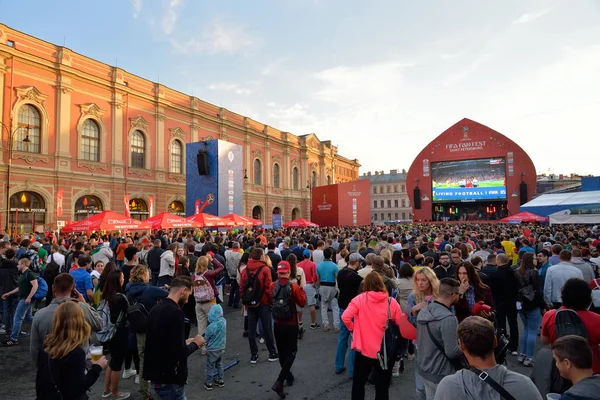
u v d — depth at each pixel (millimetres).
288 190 50219
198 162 23281
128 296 5906
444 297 3771
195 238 16422
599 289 5605
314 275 9742
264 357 7281
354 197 38938
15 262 8938
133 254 7980
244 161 42438
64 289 4340
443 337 3535
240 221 20344
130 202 29734
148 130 31297
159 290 5621
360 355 4539
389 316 4453
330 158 61000
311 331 9078
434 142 44906
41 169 23812
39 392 3336
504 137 42062
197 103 36312
